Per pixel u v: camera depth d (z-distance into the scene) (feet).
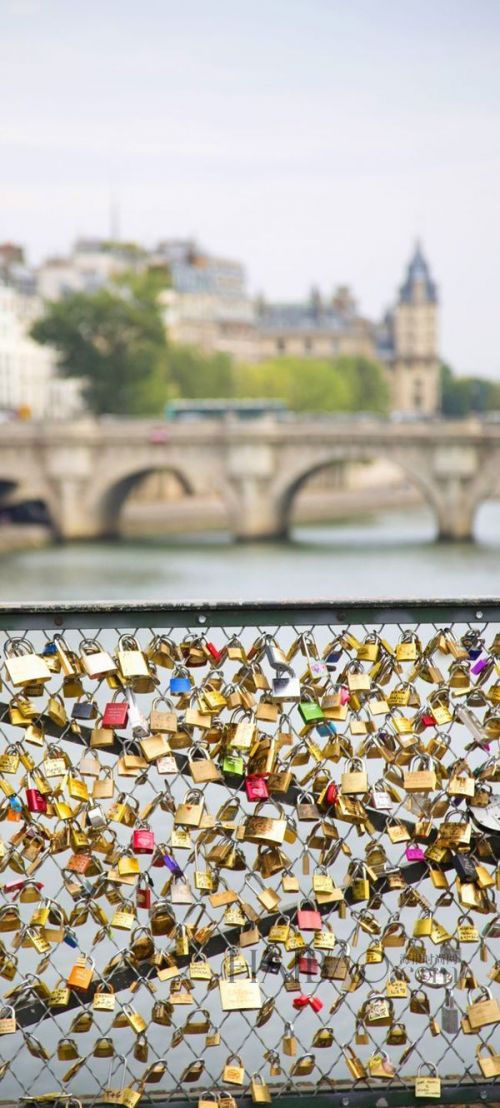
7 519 380.17
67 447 339.36
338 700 16.79
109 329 466.70
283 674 16.42
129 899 16.89
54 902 16.78
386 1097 17.12
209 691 16.61
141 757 16.46
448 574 243.60
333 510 472.44
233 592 218.38
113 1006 16.71
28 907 26.96
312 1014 21.76
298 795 17.03
